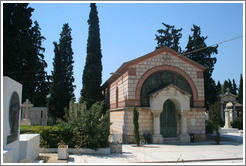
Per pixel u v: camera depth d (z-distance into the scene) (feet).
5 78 32.50
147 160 46.01
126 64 77.25
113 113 99.96
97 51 110.01
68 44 132.87
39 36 116.67
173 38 139.13
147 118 76.89
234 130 110.01
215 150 60.44
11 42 71.56
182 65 83.15
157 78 80.84
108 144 55.67
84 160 43.70
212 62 118.01
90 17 113.09
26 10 79.51
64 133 54.65
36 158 44.70
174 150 60.18
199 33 123.75
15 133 36.01
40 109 99.76
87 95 105.29
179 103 77.56
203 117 82.33
